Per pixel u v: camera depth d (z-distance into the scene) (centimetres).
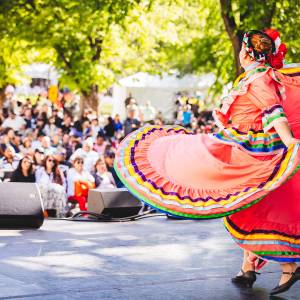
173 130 558
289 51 1400
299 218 507
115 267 598
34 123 1881
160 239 754
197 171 507
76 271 576
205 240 753
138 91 2886
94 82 2033
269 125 489
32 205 809
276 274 592
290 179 504
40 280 539
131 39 2167
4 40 1917
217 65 1812
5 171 1163
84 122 1709
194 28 2277
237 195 490
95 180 1158
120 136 1870
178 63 2666
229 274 582
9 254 640
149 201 506
